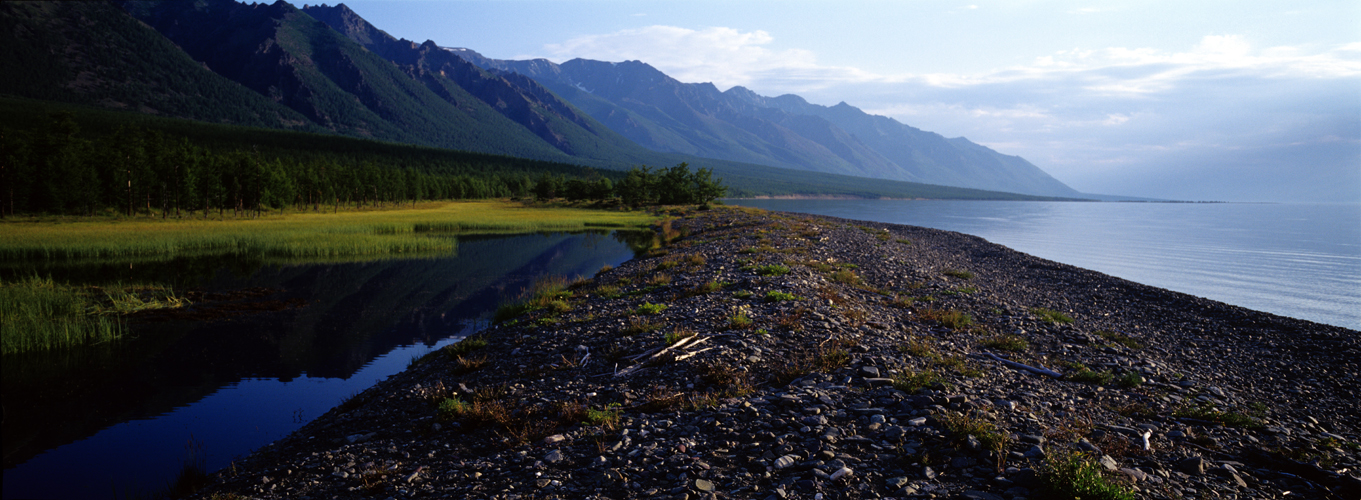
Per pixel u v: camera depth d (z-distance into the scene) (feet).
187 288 125.59
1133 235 367.45
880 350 49.90
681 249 148.25
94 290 116.47
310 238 201.16
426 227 277.64
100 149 315.99
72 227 224.12
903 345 52.37
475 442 37.91
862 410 36.27
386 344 84.53
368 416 45.75
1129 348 60.34
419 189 500.33
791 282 80.28
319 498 32.37
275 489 34.55
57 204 278.26
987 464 29.27
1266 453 31.78
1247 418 37.55
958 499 26.05
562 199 578.25
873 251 139.74
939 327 63.21
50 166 278.87
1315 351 62.95
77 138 337.72
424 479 32.99
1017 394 40.32
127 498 41.09
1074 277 113.91
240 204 343.05
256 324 95.96
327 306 110.11
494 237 247.29
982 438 31.45
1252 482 28.78
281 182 354.13
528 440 36.55
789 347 51.39
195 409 59.31
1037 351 55.57
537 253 192.44
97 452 49.08
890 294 83.30
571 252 195.62
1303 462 30.48
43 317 91.09
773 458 31.12
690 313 65.26
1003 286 101.50
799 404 37.63
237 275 143.02
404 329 93.35
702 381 44.14
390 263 167.02
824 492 27.37
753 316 62.23
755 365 46.88
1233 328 74.43
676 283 88.89
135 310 103.04
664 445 33.81
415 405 46.32
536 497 28.99
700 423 36.32
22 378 68.44
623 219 331.98
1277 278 175.63
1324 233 419.54
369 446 39.27
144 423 55.52
